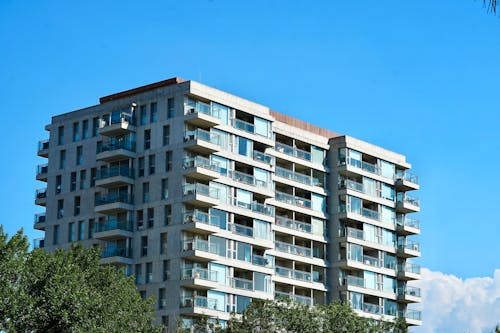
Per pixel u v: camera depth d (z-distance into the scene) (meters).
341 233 119.94
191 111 106.38
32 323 68.88
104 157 108.50
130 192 107.88
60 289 70.31
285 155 116.25
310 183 119.25
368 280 121.00
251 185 110.25
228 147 108.62
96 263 82.38
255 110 112.50
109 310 75.94
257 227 110.25
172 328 100.94
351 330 98.56
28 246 69.69
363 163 123.69
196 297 101.38
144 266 105.19
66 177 113.75
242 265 107.19
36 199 115.62
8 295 66.88
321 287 117.50
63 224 112.25
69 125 115.19
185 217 103.56
